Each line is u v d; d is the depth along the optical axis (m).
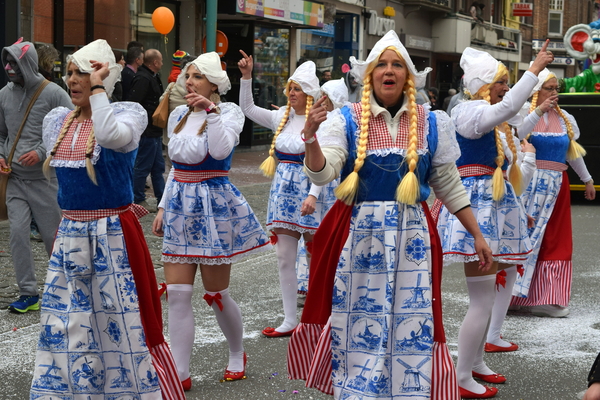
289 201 5.38
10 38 10.67
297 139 5.45
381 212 3.26
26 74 5.46
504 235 4.42
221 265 4.27
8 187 5.54
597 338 5.40
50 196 5.59
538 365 4.78
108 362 3.42
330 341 3.35
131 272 3.44
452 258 4.19
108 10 14.20
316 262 3.44
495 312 5.04
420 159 3.28
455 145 3.37
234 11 17.20
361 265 3.28
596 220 10.93
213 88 4.38
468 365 4.19
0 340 4.97
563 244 5.94
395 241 3.24
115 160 3.42
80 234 3.40
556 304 5.89
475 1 33.75
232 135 4.23
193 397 4.10
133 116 3.45
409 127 3.28
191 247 4.20
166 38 16.59
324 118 3.00
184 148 4.21
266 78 20.00
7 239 8.12
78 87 3.45
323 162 3.14
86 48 3.46
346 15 24.36
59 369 3.38
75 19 13.23
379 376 3.19
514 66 39.66
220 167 4.29
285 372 4.53
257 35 19.39
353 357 3.29
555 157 6.02
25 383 4.23
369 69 3.34
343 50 24.50
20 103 5.51
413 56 29.28
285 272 5.31
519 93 4.01
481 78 4.33
